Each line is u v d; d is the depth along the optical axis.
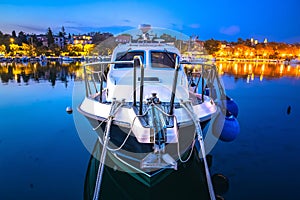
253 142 5.37
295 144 5.27
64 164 4.42
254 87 13.88
